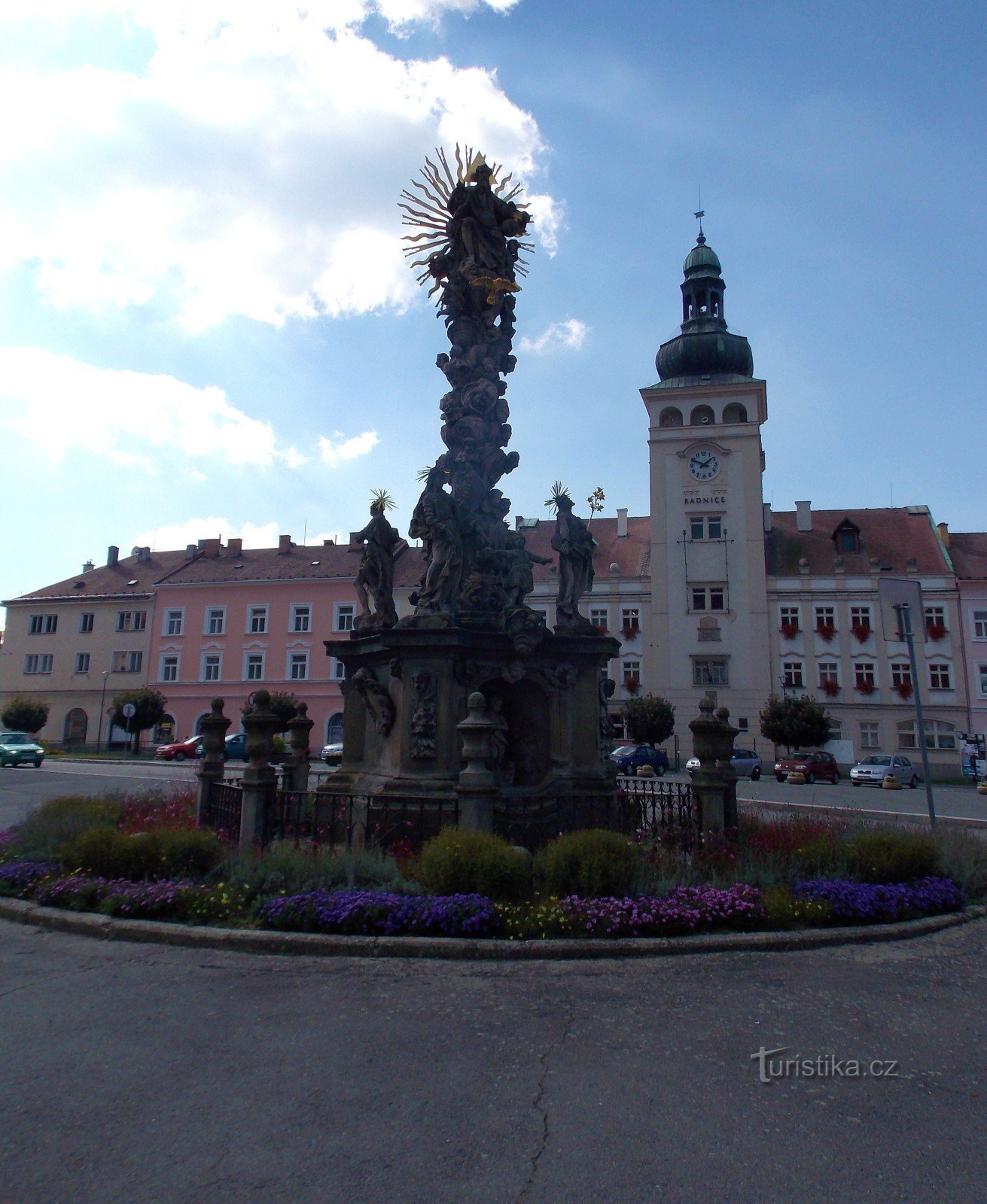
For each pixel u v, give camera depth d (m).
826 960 7.26
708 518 53.00
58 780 27.03
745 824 11.65
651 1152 3.98
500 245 13.99
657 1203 3.57
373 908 7.57
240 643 56.19
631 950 7.23
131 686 57.62
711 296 58.00
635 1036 5.42
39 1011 5.80
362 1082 4.69
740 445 53.25
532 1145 4.03
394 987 6.33
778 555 54.72
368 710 12.38
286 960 7.00
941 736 49.81
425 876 8.24
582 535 12.96
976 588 50.78
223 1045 5.20
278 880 8.42
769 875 9.05
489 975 6.64
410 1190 3.65
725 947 7.44
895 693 50.38
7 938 7.70
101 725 57.50
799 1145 4.08
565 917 7.55
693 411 55.12
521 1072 4.85
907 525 55.94
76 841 9.40
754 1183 3.73
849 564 53.31
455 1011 5.85
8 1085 4.62
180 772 31.56
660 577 52.84
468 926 7.38
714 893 8.14
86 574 63.75
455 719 11.26
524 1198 3.59
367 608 13.05
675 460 53.91
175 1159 3.87
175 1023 5.56
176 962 6.93
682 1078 4.80
